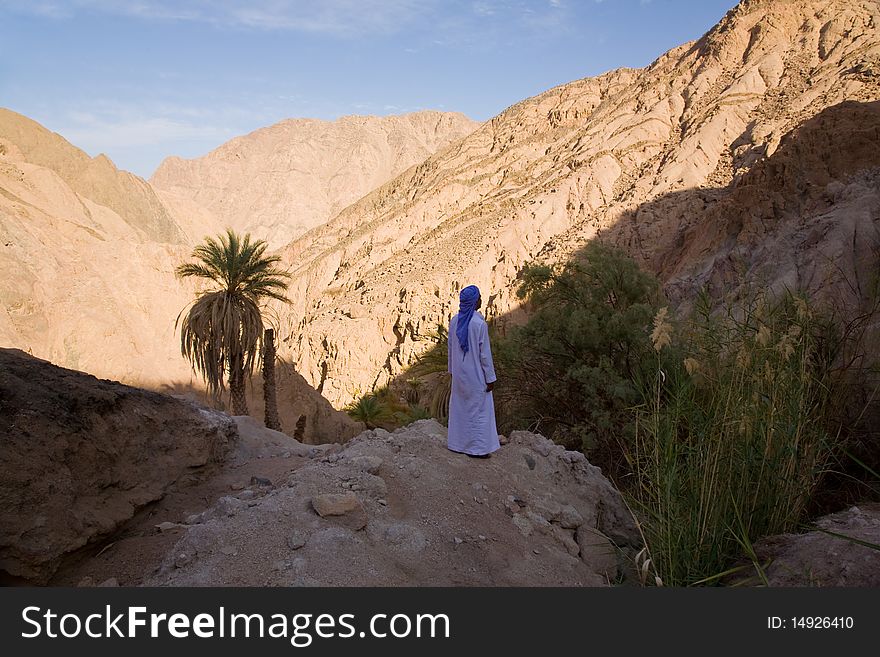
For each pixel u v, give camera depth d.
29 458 4.94
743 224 42.75
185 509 6.32
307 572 4.07
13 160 47.00
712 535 4.84
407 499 5.20
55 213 41.75
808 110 64.06
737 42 86.38
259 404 30.66
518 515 5.38
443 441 6.42
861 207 32.09
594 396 12.23
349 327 71.50
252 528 4.48
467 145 118.88
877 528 4.76
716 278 38.59
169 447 6.68
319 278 101.06
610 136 84.62
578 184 75.38
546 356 14.20
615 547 5.48
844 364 6.52
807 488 5.38
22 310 28.88
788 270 31.72
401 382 60.59
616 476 9.04
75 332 30.20
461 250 74.81
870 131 40.44
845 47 74.62
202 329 21.73
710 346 5.60
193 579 4.01
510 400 14.91
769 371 5.18
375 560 4.32
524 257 68.31
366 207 129.38
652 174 70.69
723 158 67.81
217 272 22.52
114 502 5.72
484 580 4.48
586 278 14.27
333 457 5.87
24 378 5.83
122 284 34.31
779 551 4.77
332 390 69.25
